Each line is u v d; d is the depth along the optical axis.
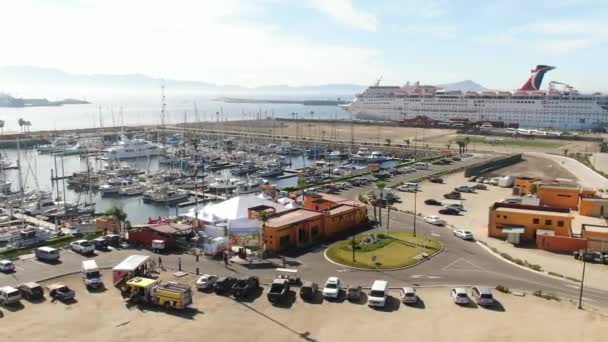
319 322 50.97
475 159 186.50
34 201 120.56
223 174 165.62
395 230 88.44
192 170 174.88
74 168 183.12
